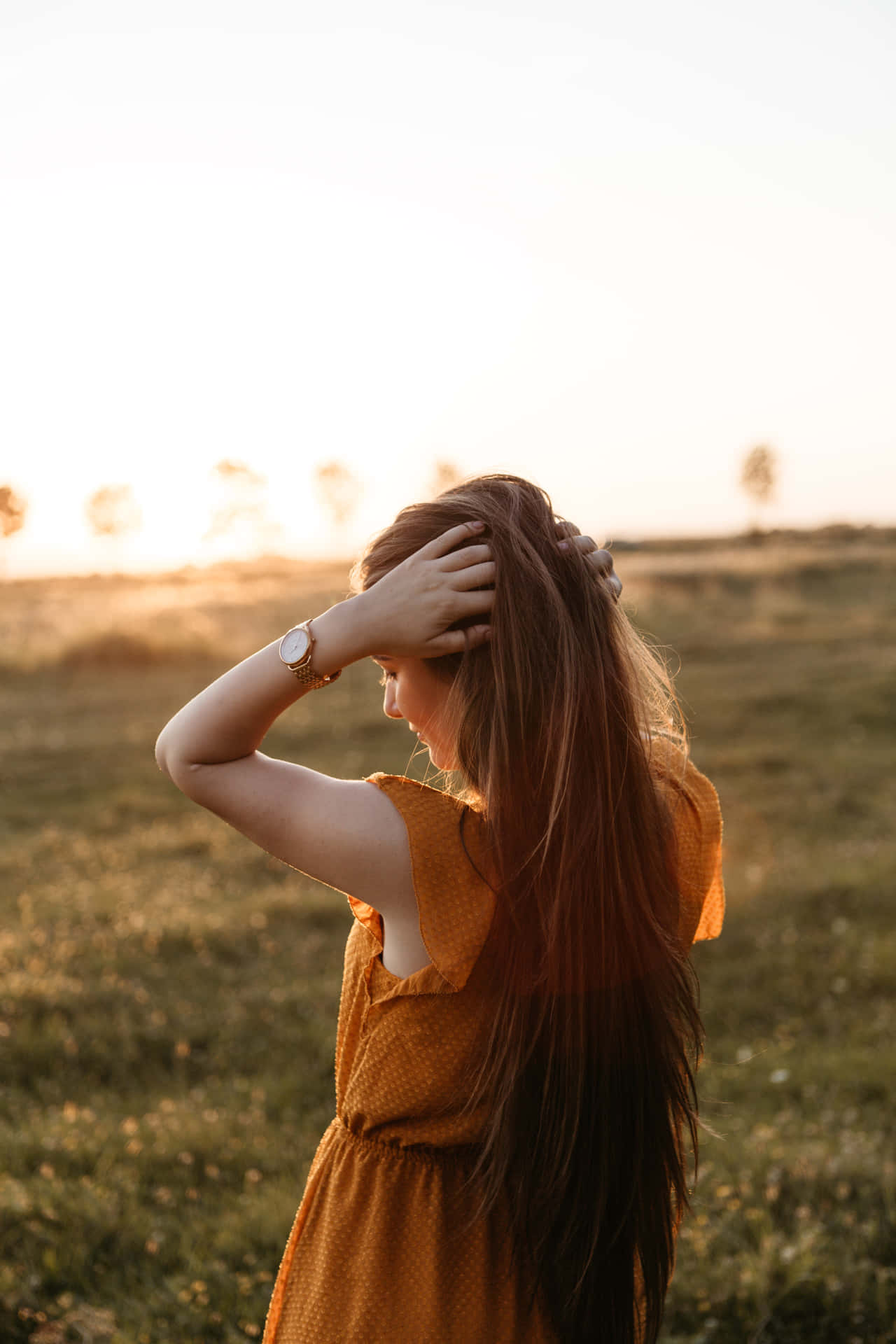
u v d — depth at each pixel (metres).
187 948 6.16
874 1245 2.86
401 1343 1.18
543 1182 1.19
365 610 1.16
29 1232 3.05
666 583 32.03
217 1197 3.41
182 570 67.25
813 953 6.04
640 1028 1.21
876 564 35.25
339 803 1.17
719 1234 2.94
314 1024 5.09
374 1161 1.24
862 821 9.00
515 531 1.22
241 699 1.17
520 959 1.15
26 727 13.87
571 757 1.15
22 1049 4.67
